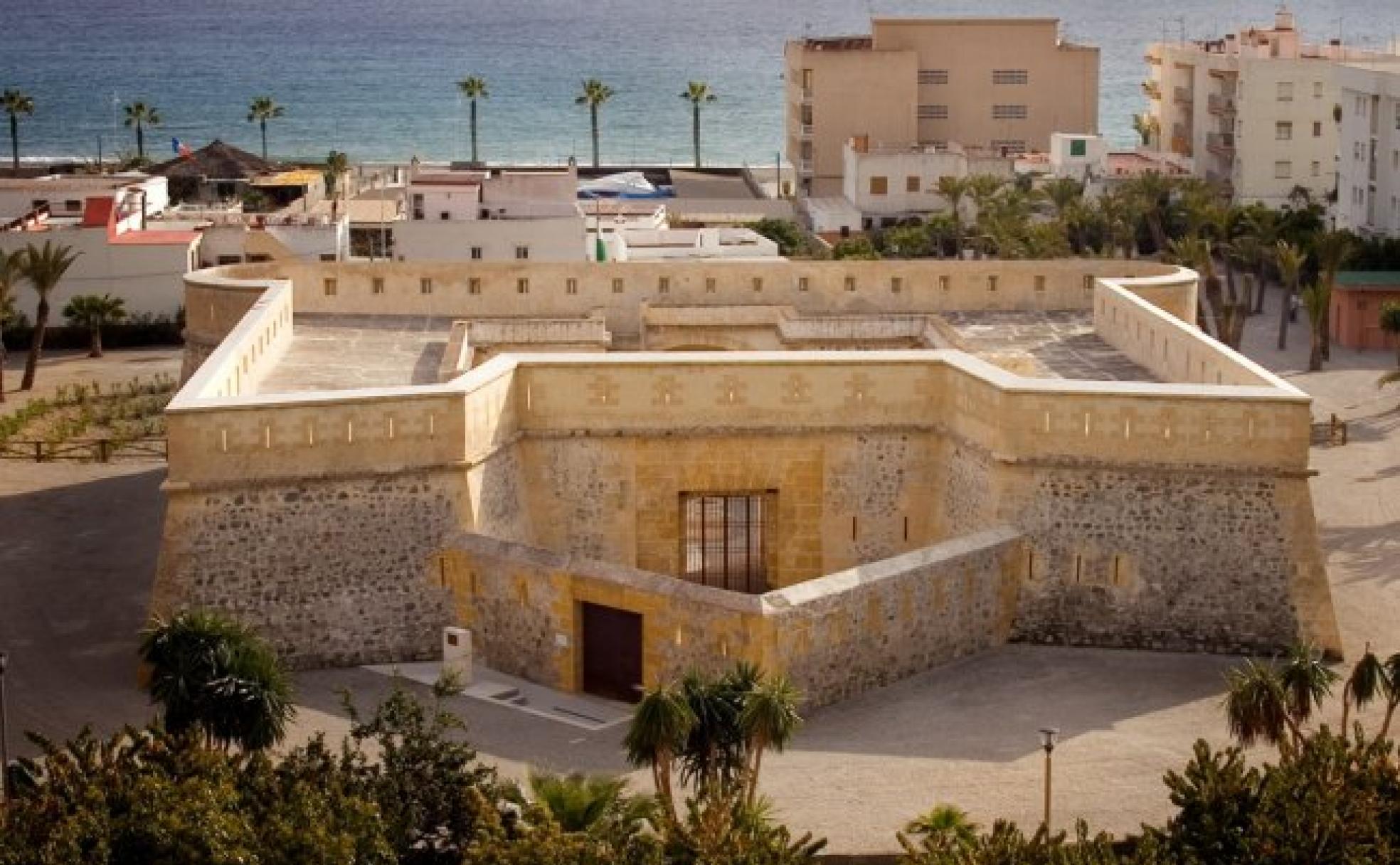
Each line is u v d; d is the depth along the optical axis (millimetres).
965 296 82938
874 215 167625
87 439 94438
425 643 61219
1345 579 69875
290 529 60000
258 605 59719
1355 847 41250
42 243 122500
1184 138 187500
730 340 81062
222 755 44312
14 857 39281
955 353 67000
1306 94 169375
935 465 66688
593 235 124625
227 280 80188
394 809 43812
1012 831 42531
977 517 63750
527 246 121375
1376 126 143000
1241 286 140750
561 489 66375
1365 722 55844
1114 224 144625
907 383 66312
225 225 131000
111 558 71125
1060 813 49719
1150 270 82312
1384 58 164750
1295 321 129500
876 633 57844
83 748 45594
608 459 66250
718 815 42000
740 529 68625
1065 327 80438
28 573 69188
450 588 61375
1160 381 70812
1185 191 151125
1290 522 61219
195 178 172750
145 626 60062
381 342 77438
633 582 57188
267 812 42156
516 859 39938
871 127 188500
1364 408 103312
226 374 63812
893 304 82875
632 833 42938
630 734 46250
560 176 131250
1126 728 55188
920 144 193500
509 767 52344
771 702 46125
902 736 54531
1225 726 55344
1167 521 61562
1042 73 193375
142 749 44219
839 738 54438
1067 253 136500
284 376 71438
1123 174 168500
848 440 66500
